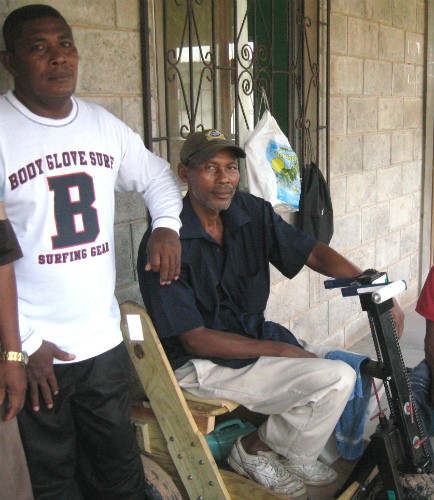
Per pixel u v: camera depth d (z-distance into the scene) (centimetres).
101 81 267
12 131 177
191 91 314
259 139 342
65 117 186
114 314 207
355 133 468
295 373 234
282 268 274
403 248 570
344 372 233
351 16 446
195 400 241
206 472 226
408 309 569
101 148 194
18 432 175
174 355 254
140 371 229
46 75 175
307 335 430
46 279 184
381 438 220
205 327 244
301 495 247
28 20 176
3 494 171
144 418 238
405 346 475
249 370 239
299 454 242
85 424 207
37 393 186
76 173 185
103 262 195
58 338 190
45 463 198
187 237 244
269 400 237
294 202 359
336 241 457
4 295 162
